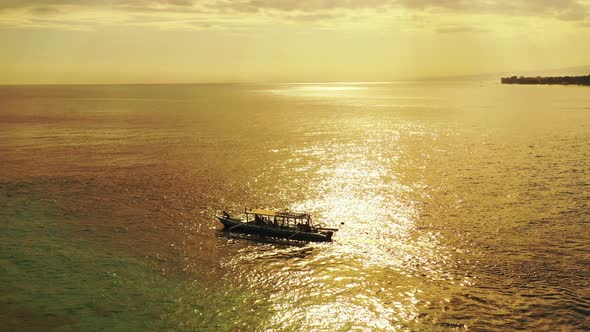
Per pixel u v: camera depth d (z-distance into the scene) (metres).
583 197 62.12
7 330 35.16
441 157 89.12
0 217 57.59
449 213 57.03
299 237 50.78
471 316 36.09
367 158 88.56
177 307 38.00
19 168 82.00
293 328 35.22
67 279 42.34
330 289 40.50
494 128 130.12
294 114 181.38
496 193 64.56
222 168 80.62
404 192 65.69
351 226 53.72
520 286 40.06
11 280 42.19
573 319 35.47
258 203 61.88
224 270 44.12
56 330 35.19
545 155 89.62
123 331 34.94
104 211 59.66
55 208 60.88
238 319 36.38
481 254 46.00
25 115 176.00
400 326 35.16
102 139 113.06
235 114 182.00
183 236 52.00
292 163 84.19
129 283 41.66
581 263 43.62
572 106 194.12
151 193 66.75
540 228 51.81
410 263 44.75
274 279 42.38
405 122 148.75
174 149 99.19
